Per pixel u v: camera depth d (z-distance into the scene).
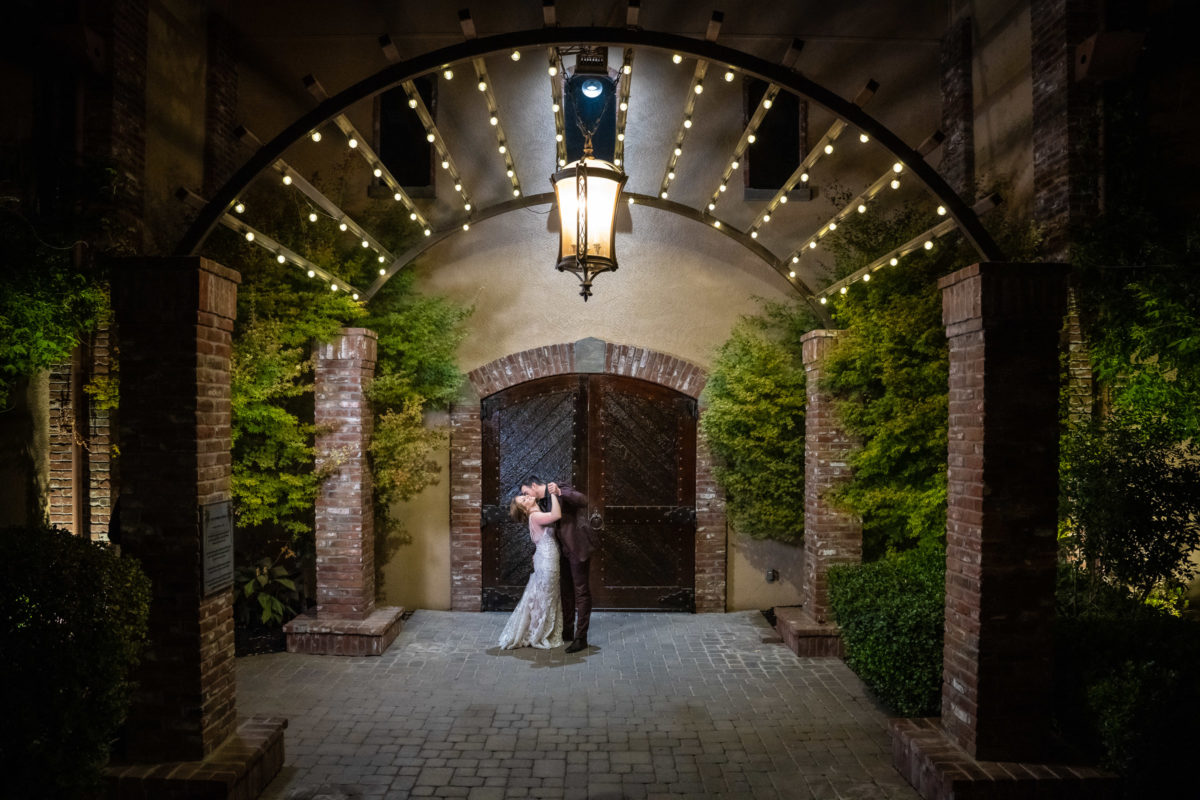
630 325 8.62
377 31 8.42
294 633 7.06
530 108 8.51
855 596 6.16
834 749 5.14
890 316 6.61
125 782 4.11
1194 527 5.11
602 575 8.61
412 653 7.09
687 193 8.58
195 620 4.34
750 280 8.60
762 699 6.03
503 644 7.21
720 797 4.50
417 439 7.95
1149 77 6.16
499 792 4.54
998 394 4.28
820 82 8.45
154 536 4.35
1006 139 7.23
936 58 8.41
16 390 6.12
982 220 6.91
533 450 8.63
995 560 4.28
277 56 8.45
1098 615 5.21
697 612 8.54
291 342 7.30
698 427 8.54
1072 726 4.52
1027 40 6.86
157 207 7.11
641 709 5.82
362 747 5.13
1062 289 4.27
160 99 7.16
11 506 6.08
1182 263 5.11
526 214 8.61
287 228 7.53
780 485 8.16
